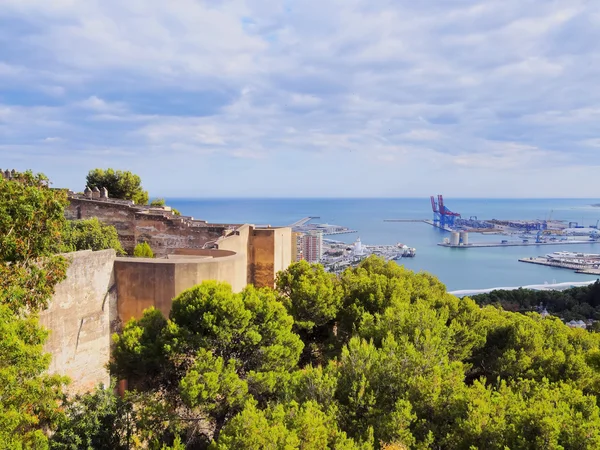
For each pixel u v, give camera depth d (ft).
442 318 82.17
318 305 79.77
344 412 49.24
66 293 57.00
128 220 129.29
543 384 61.16
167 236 122.83
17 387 35.47
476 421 43.29
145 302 64.49
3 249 44.29
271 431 37.58
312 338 88.02
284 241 128.26
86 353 60.39
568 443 40.86
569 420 42.75
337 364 60.13
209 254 85.97
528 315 116.88
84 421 42.78
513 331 90.22
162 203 197.06
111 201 149.18
